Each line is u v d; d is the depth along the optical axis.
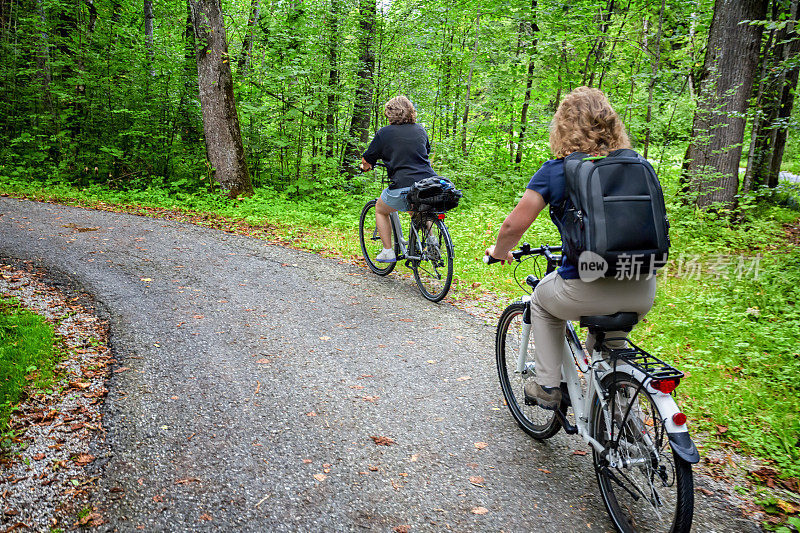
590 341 2.74
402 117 5.64
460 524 2.47
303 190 11.27
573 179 2.25
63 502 2.45
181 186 11.32
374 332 4.70
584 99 2.39
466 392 3.73
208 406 3.35
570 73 12.40
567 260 2.46
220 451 2.90
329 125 11.90
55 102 12.29
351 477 2.76
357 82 12.04
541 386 2.80
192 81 11.77
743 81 8.76
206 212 9.38
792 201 11.50
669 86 9.73
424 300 5.61
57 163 11.79
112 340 4.17
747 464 3.00
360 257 7.09
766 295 5.57
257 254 6.89
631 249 2.14
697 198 9.05
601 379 2.55
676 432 2.10
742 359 4.35
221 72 10.25
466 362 4.20
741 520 2.54
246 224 8.68
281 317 4.89
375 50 11.79
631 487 2.41
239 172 10.59
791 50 10.20
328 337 4.53
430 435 3.19
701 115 9.02
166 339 4.25
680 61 9.94
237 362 3.96
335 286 5.87
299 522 2.42
